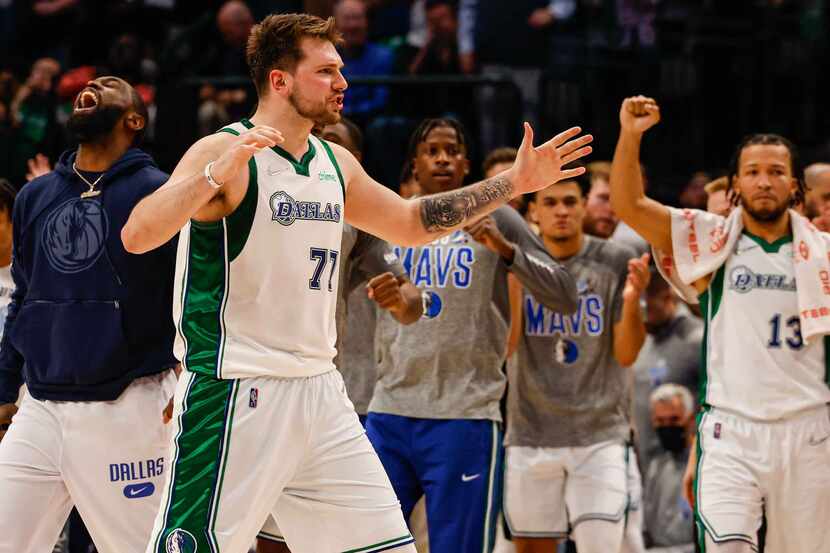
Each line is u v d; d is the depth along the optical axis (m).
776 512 12.06
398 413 13.07
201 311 9.06
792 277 12.27
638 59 25.41
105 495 10.55
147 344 10.69
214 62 23.17
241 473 8.97
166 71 20.86
